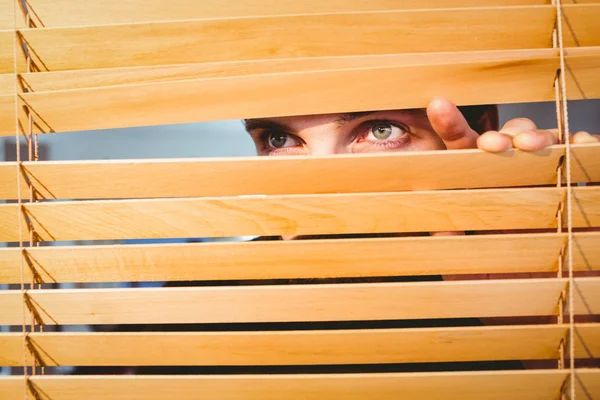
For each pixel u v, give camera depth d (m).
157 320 0.74
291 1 0.73
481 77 0.68
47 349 0.74
